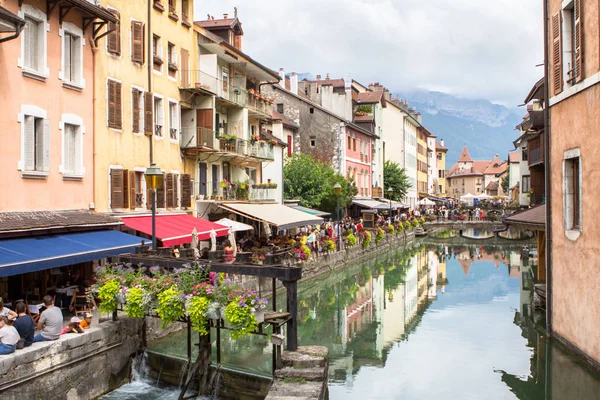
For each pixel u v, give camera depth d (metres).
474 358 14.84
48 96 15.16
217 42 25.61
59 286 15.17
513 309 21.44
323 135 47.25
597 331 11.51
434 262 37.91
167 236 18.11
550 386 12.41
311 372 10.41
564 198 13.38
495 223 63.09
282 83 49.31
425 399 11.90
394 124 71.06
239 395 11.16
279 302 21.94
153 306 11.39
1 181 13.52
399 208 60.62
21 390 9.58
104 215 16.69
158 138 21.73
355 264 35.50
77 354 10.91
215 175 27.72
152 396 11.48
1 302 10.38
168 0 22.89
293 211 30.11
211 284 11.16
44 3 14.92
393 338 17.17
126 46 19.41
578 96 12.46
